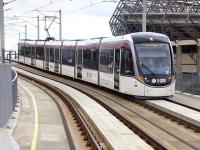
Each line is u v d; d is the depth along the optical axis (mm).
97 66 36969
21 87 36625
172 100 28625
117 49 31188
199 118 20734
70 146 14336
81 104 26047
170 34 61281
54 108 24250
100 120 19812
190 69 63625
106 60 34125
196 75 31094
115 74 31500
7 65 15680
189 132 18281
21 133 16094
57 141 15148
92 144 14523
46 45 59062
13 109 19812
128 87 29062
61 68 51594
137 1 60375
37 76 52656
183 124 20016
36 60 64438
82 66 42531
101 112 22578
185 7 60156
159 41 29016
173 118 21312
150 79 28234
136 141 14992
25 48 72125
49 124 18672
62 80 48344
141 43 28781
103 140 16094
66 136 16125
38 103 26188
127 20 60250
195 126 18641
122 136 15898
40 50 62094
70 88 38156
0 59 30625
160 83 28312
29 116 20500
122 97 31609
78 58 44250
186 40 58750
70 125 19266
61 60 51594
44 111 22750
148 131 18391
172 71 28766
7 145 10719
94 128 18875
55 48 54312
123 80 29688
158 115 23031
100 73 36000
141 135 16844
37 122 18859
